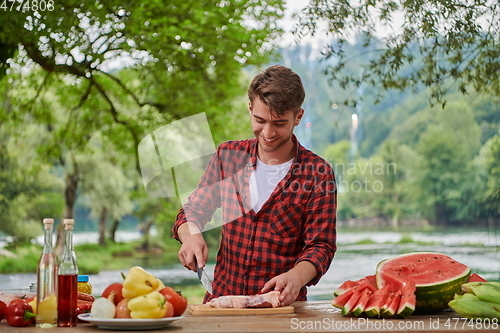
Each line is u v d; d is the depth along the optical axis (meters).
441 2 4.39
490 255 12.50
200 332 1.55
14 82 11.06
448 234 23.42
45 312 1.64
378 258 16.95
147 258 26.38
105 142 12.59
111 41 8.68
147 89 10.62
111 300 1.65
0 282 15.94
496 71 4.59
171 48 8.80
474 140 22.00
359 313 1.82
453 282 1.91
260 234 2.29
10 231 22.62
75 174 22.02
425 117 26.00
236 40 8.65
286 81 2.12
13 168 20.19
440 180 25.06
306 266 2.07
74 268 1.67
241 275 2.31
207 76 9.77
